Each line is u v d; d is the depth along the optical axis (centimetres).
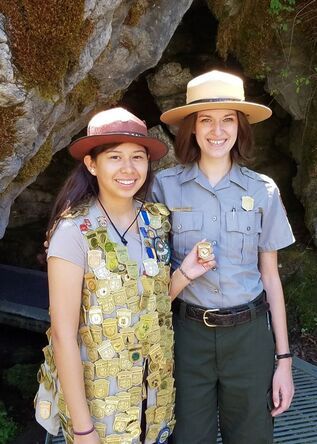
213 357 197
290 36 430
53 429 184
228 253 194
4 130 231
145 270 171
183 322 198
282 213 202
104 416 166
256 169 520
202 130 192
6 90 217
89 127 174
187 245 197
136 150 169
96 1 235
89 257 162
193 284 195
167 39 319
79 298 162
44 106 242
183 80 458
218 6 430
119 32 285
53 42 229
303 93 448
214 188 197
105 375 164
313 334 435
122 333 164
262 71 447
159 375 175
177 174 204
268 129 513
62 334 159
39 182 543
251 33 435
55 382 175
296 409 313
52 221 174
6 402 359
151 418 176
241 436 205
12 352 420
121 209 175
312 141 458
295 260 479
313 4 418
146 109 514
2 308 444
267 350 199
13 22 214
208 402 204
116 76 312
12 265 556
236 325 194
